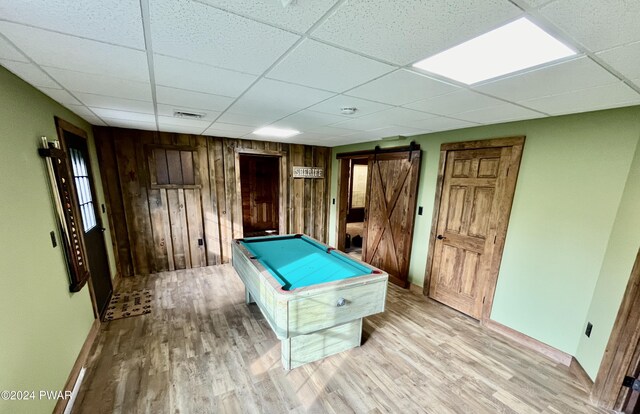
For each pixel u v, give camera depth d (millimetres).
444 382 2127
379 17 931
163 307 3174
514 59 1244
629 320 1802
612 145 2041
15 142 1569
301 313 1986
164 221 4188
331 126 3225
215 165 4453
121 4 869
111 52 1257
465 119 2596
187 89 1831
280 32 1061
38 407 1496
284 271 2461
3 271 1338
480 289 3006
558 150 2342
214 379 2082
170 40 1137
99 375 2092
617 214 2023
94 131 3500
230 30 1049
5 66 1439
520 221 2635
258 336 2645
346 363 2312
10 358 1305
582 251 2230
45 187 1901
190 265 4461
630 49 1071
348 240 6340
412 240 3838
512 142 2619
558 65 1271
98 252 3117
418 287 3764
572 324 2312
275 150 5027
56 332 1813
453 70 1405
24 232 1571
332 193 5809
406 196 3848
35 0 831
